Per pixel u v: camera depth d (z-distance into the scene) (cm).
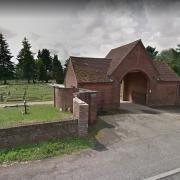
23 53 6500
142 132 1041
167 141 898
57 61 7138
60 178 549
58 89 1555
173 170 609
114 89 1792
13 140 714
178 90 2142
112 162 658
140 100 2155
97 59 1992
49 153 713
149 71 1948
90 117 1164
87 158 687
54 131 797
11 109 1611
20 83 6388
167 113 1639
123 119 1352
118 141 881
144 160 680
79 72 1733
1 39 6312
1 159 646
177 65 3531
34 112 1446
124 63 1823
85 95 1138
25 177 550
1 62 6312
